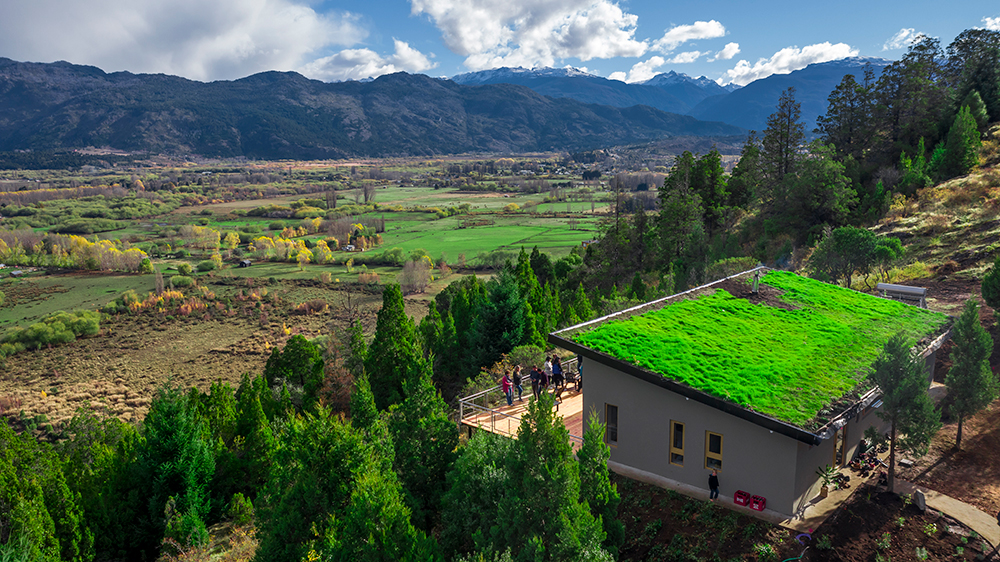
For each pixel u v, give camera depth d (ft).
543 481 43.39
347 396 110.93
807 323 74.90
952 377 60.80
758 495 55.01
